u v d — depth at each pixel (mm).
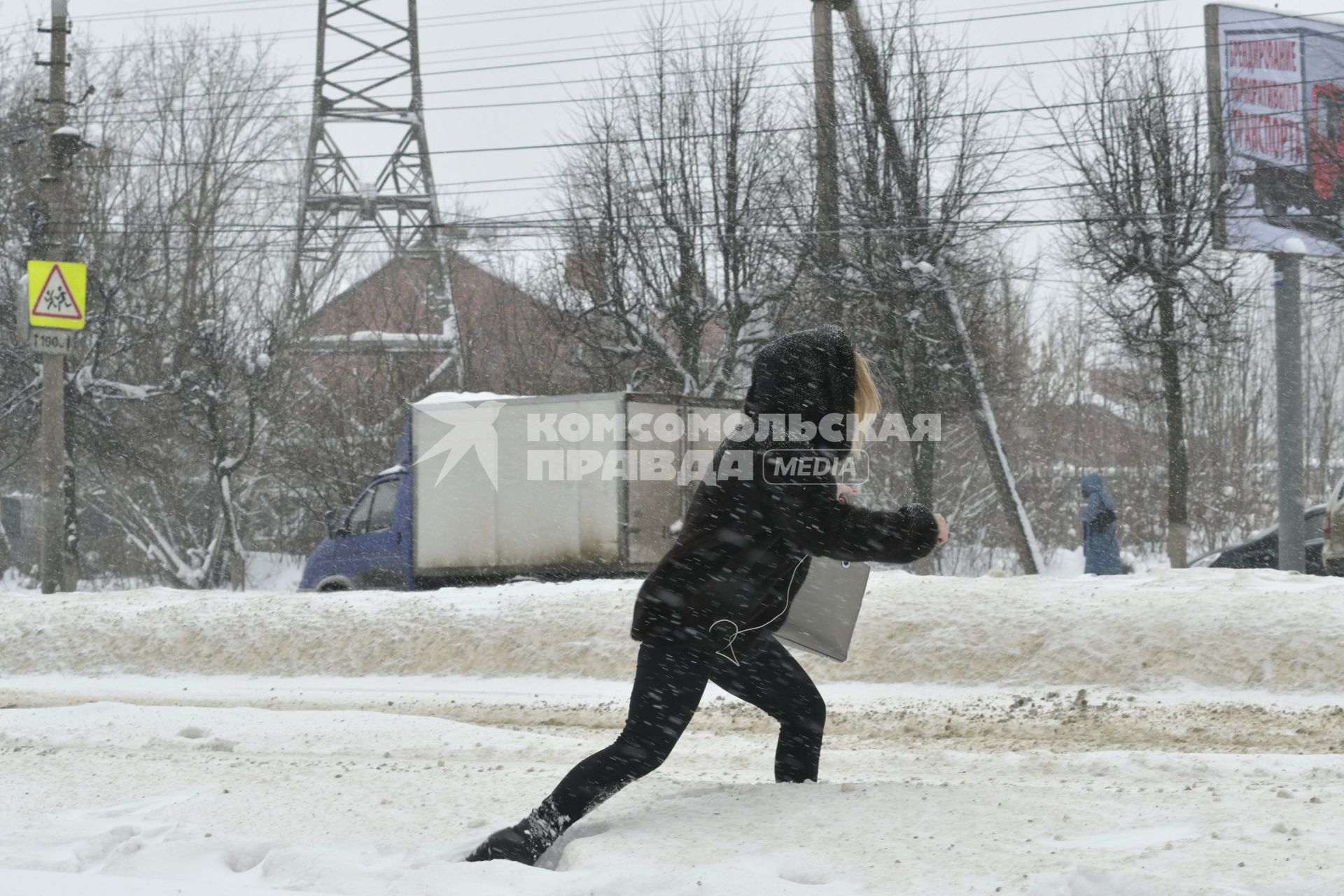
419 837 4625
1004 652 10844
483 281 39156
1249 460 42469
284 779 5695
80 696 12172
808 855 3973
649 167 30656
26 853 4730
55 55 25516
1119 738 8352
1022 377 35250
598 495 16797
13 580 39719
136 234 33562
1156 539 40781
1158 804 4477
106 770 6062
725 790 4883
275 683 12766
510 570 17359
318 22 39625
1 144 34688
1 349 31344
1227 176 24000
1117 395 43469
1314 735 8133
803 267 28609
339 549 19109
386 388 36281
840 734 8859
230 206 38250
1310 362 45531
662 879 3762
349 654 13195
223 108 38250
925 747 8148
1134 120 26266
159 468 34781
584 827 4598
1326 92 24406
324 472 34469
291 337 35594
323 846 4574
